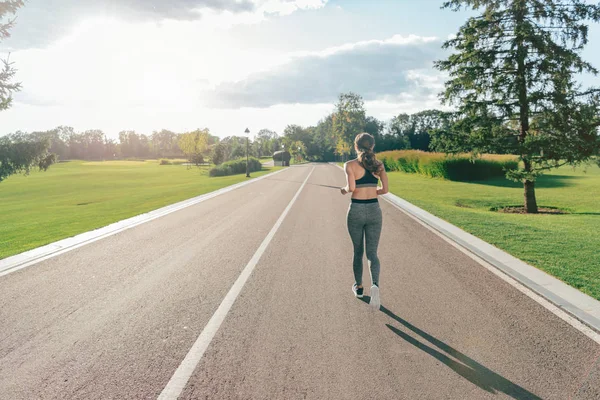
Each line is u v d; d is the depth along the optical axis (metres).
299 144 114.81
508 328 3.83
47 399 2.73
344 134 91.19
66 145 171.50
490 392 2.77
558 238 8.00
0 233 9.84
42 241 8.37
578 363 3.16
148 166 88.31
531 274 5.51
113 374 3.05
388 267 6.04
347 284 5.24
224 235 8.58
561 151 14.60
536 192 22.17
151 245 7.71
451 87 16.48
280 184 23.64
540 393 2.76
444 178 30.12
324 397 2.71
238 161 46.22
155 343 3.58
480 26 15.40
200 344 3.54
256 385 2.87
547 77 14.89
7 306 4.56
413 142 109.19
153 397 2.74
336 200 15.03
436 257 6.64
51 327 3.96
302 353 3.35
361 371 3.05
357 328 3.85
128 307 4.49
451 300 4.60
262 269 5.97
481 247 7.22
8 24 13.59
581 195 20.36
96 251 7.25
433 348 3.42
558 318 4.06
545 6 14.77
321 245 7.56
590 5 14.25
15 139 15.23
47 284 5.36
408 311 4.27
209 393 2.77
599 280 5.20
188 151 79.25
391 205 13.78
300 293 4.89
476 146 16.39
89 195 26.66
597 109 14.05
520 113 15.77
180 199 16.30
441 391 2.78
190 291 5.01
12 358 3.33
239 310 4.35
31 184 41.94
